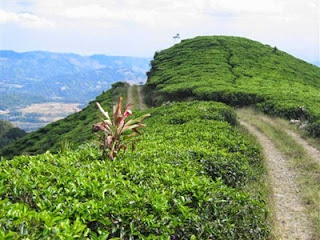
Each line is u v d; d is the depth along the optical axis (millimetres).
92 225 6344
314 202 12234
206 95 42000
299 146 20500
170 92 48719
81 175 8188
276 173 16156
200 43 84625
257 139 22578
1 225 5199
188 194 7988
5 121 129375
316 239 9875
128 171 9234
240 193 9305
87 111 64188
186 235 6930
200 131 17688
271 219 10711
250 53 76000
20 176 7914
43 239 5078
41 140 57375
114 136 10031
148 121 25297
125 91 70625
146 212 6730
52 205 6617
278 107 32031
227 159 12516
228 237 7816
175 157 11625
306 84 57500
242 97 38875
